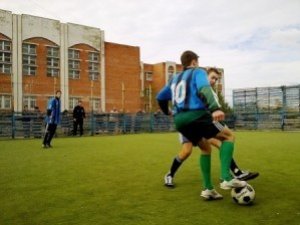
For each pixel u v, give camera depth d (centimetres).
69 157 841
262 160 735
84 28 3494
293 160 732
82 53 3475
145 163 716
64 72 3334
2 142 1477
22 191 452
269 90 2533
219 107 350
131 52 3850
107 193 435
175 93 390
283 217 323
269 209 351
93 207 370
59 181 519
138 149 1050
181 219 323
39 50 3195
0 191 452
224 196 411
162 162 731
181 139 468
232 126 2583
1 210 362
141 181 513
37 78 3177
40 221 324
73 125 1977
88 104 3491
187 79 378
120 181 514
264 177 525
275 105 2492
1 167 672
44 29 3225
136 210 356
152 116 2448
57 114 1166
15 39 3061
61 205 380
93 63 3553
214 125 374
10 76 3038
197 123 373
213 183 491
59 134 2005
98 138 1698
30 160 784
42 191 450
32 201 398
